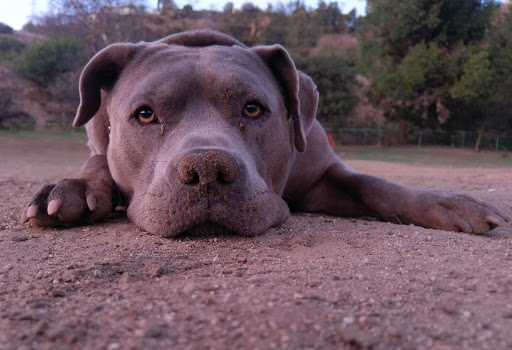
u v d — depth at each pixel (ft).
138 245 1.36
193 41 1.94
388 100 14.05
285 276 1.07
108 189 1.78
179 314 0.85
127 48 1.79
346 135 14.21
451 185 3.77
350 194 2.05
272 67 1.87
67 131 14.17
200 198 1.34
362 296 0.94
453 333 0.78
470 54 12.35
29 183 3.43
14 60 15.88
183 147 1.41
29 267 1.19
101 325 0.81
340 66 14.17
